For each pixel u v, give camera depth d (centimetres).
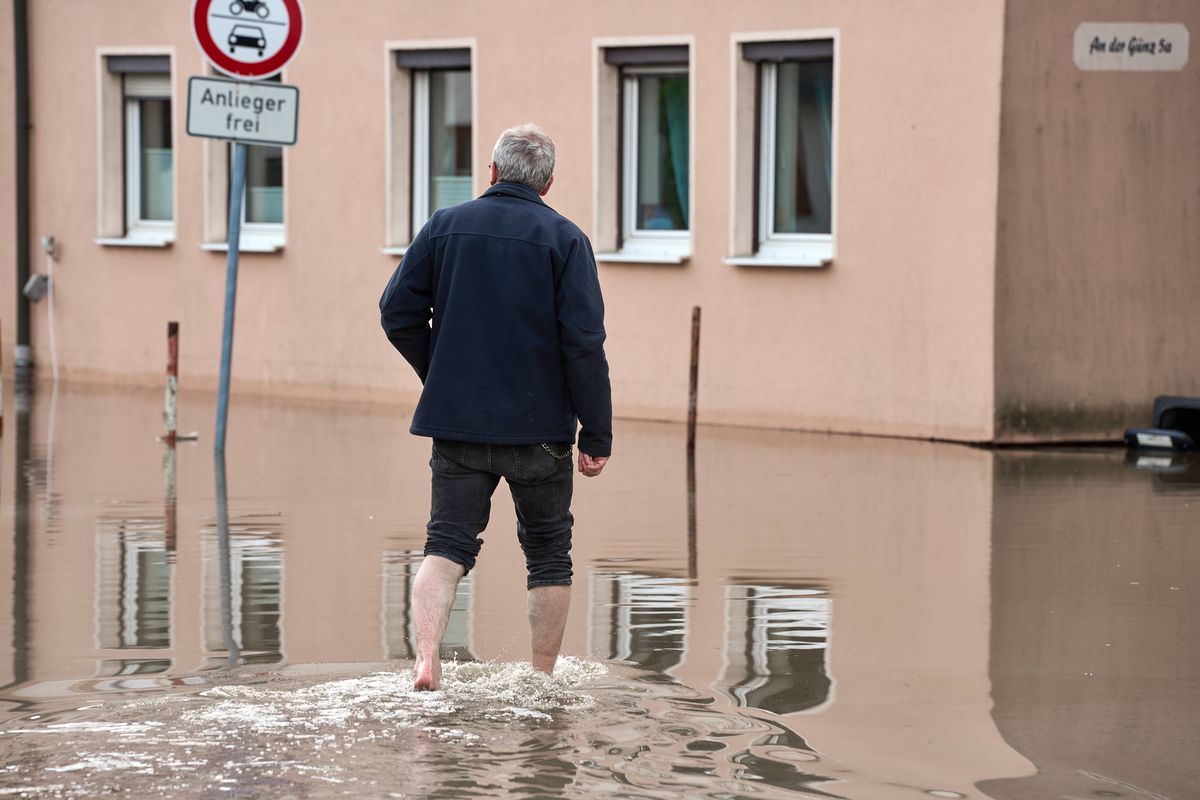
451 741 691
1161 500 1488
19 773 641
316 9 2439
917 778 659
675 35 2150
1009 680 825
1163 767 681
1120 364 1994
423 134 2408
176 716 726
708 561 1163
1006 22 1894
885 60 1984
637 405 2206
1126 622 970
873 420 2017
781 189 2133
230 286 1720
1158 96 1988
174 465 1667
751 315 2106
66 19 2677
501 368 806
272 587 1056
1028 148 1920
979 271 1923
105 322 2677
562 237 812
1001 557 1186
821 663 858
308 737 693
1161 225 2003
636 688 796
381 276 2403
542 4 2250
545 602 822
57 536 1244
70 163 2695
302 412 2261
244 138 1631
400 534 1266
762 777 654
